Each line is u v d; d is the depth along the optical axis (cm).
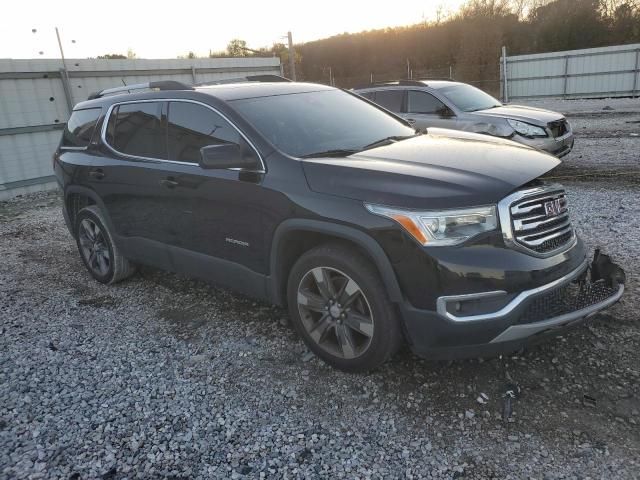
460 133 428
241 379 344
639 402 295
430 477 254
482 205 287
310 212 322
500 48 3647
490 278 281
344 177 319
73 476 266
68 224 560
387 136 412
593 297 321
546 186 317
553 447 267
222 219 381
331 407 310
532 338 292
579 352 345
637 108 1925
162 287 511
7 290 537
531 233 300
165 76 1534
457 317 285
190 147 407
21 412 321
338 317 331
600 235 564
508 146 365
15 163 1180
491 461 261
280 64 1902
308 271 338
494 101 1003
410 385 324
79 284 541
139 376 355
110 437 294
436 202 286
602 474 248
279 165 346
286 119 390
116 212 479
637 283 435
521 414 293
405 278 292
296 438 286
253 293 387
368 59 4738
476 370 334
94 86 1345
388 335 311
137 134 455
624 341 353
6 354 396
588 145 1180
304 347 378
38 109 1220
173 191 412
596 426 280
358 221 302
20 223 872
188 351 384
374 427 291
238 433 292
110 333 421
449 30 4206
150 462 273
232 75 1733
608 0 3428
